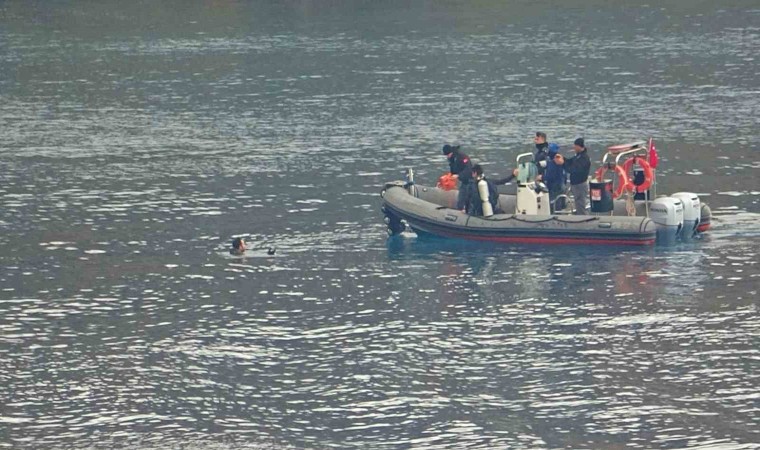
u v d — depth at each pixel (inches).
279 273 4313.5
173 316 3850.9
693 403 3088.1
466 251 4510.3
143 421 3046.3
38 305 3978.8
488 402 3120.1
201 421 3043.8
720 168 6023.6
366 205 5378.9
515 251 4471.0
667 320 3713.1
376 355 3474.4
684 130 7229.3
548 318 3757.4
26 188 5895.7
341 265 4397.1
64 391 3238.2
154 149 6988.2
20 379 3321.9
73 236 4911.4
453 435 2935.5
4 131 7775.6
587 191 4596.5
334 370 3363.7
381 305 3927.2
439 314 3823.8
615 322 3705.7
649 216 4552.2
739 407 3058.6
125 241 4813.0
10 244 4790.8
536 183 4586.6
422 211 4660.4
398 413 3068.4
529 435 2925.7
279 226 5009.8
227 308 3924.7
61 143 7268.7
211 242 4771.2
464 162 4857.3
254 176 6097.4
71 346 3582.7
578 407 3078.2
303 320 3794.3
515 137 7155.5
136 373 3358.8
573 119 7765.8
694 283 4060.0
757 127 7263.8
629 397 3129.9
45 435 2970.0
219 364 3422.7
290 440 2928.2
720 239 4586.6
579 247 4475.9
